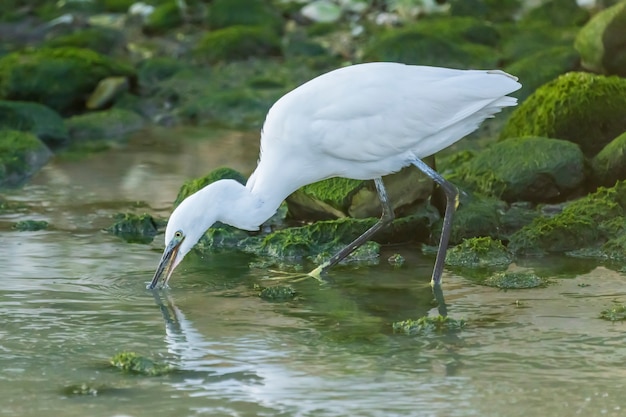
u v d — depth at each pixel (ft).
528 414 28.14
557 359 31.68
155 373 30.99
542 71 63.62
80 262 41.83
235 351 32.73
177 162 57.52
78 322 35.35
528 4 82.64
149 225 46.16
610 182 47.47
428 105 38.60
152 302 37.35
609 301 36.50
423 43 69.56
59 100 67.21
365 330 34.42
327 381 30.42
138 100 68.90
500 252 41.60
